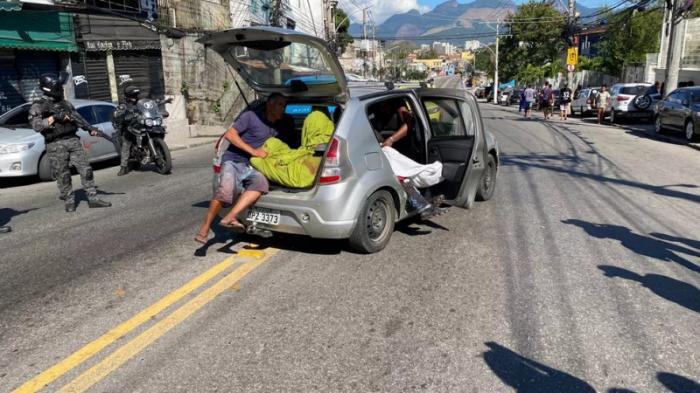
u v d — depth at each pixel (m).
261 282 4.78
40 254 5.66
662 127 18.09
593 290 4.62
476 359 3.50
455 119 6.80
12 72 14.41
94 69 16.98
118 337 3.79
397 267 5.14
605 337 3.79
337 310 4.21
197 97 21.59
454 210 7.34
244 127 5.50
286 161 5.24
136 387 3.19
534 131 19.95
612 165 11.62
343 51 62.91
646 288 4.68
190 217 7.12
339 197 5.05
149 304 4.34
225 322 4.02
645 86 23.55
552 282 4.80
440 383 3.23
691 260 5.41
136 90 10.43
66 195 7.54
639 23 36.03
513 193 8.52
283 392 3.14
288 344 3.68
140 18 18.44
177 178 10.27
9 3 13.50
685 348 3.65
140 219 7.05
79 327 3.96
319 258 5.39
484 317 4.09
